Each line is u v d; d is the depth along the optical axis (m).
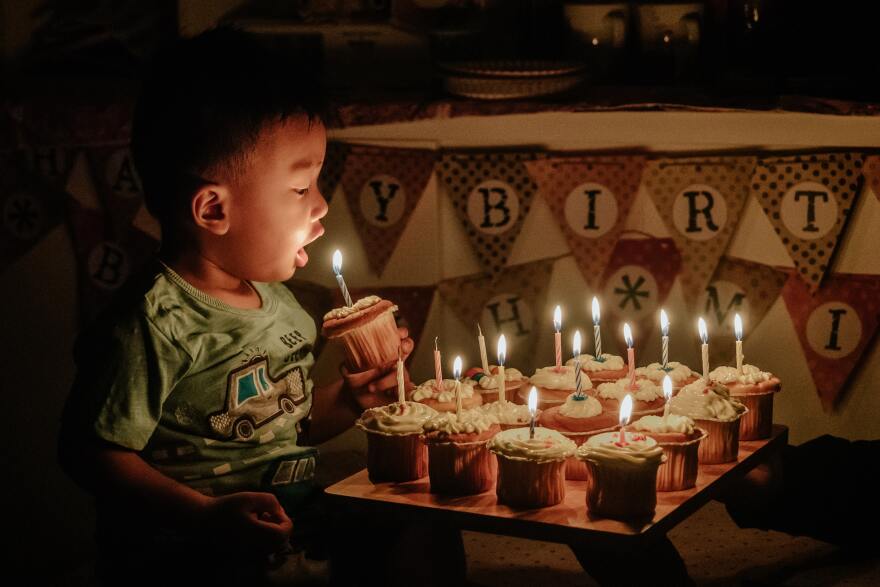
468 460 2.35
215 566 2.25
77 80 3.92
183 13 3.95
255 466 2.36
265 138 2.25
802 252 3.52
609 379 2.91
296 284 3.77
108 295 3.71
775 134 3.50
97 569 2.42
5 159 3.60
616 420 2.50
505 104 3.59
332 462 3.76
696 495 2.34
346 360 2.72
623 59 3.92
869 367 3.56
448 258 3.73
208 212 2.29
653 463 2.16
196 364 2.27
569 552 3.38
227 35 2.35
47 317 3.70
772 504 3.09
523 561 3.31
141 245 3.70
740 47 3.77
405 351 2.71
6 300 3.67
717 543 3.36
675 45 3.85
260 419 2.37
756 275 3.60
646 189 3.61
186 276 2.36
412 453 2.46
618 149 3.62
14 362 3.70
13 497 3.74
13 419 3.72
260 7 4.02
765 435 2.80
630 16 3.90
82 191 3.65
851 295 3.52
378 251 3.72
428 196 3.68
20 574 3.69
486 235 3.69
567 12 3.90
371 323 2.61
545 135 3.62
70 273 3.69
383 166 3.67
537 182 3.64
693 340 3.69
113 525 2.28
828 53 3.86
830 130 3.45
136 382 2.17
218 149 2.25
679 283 3.65
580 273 3.71
